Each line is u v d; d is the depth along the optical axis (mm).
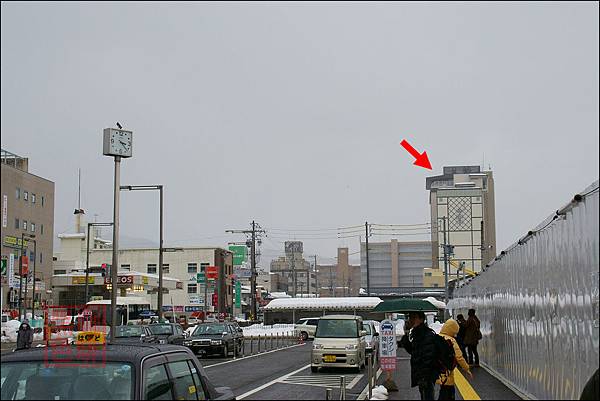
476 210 102000
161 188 47156
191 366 7695
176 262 104312
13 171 86875
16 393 6320
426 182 123438
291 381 22359
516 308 16812
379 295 91125
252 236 84750
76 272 101562
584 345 10344
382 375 24141
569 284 11352
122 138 23203
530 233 14359
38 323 52250
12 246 83750
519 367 16328
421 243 112062
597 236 9617
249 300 117875
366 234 90688
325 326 26609
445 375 11461
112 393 6211
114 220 23016
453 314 45312
